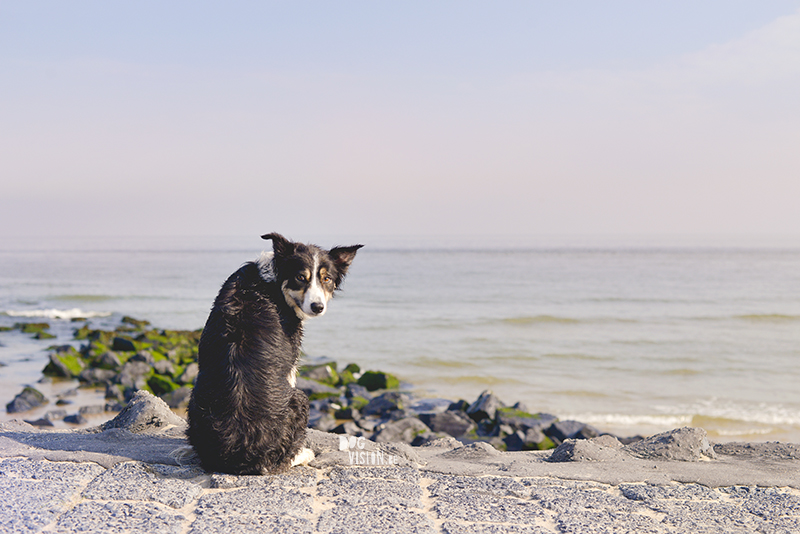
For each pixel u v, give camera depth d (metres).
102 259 150.25
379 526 3.66
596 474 4.99
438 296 57.44
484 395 18.30
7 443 5.29
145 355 24.39
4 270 101.75
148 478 4.37
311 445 5.63
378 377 22.42
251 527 3.57
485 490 4.48
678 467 5.30
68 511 3.71
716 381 23.59
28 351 28.23
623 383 23.27
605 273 90.25
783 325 39.53
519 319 41.44
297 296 5.21
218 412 4.55
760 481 4.85
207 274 92.56
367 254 167.62
